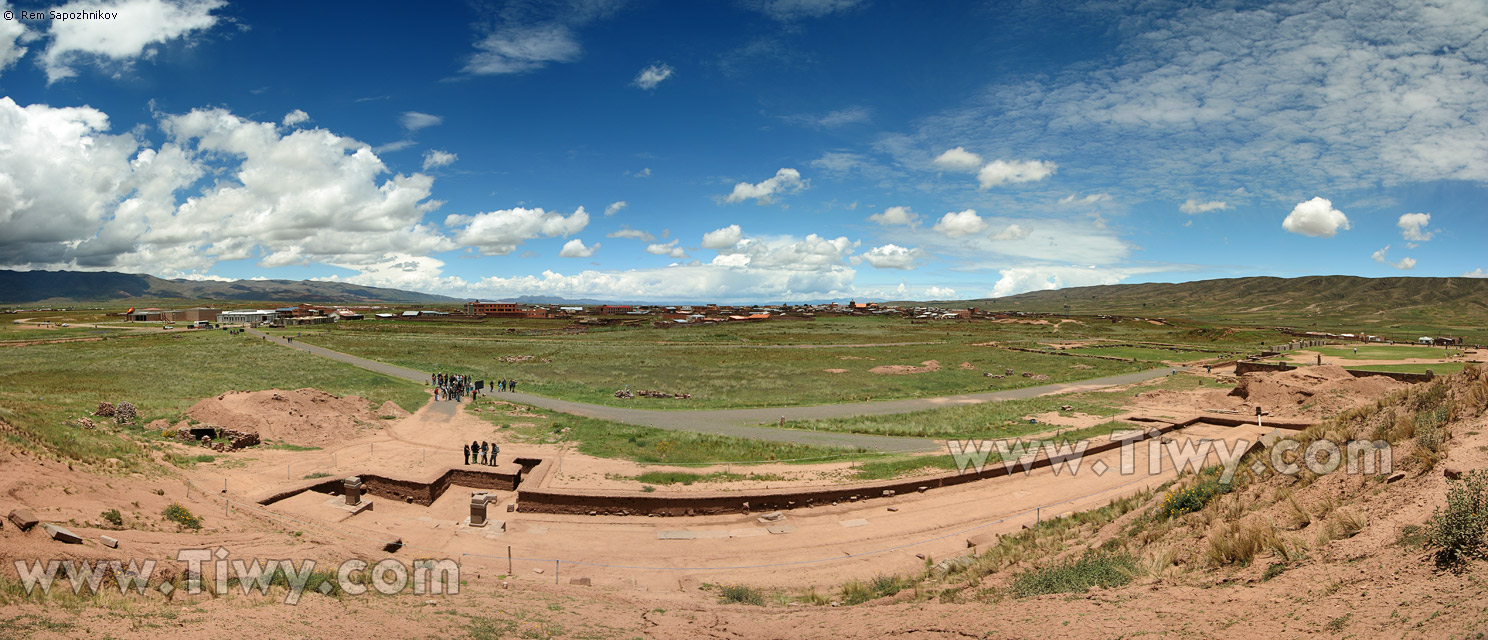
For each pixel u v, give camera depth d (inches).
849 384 2684.5
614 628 435.2
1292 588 338.3
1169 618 339.3
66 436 902.4
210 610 385.7
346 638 356.5
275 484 982.4
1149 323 7391.7
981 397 2239.2
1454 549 302.8
